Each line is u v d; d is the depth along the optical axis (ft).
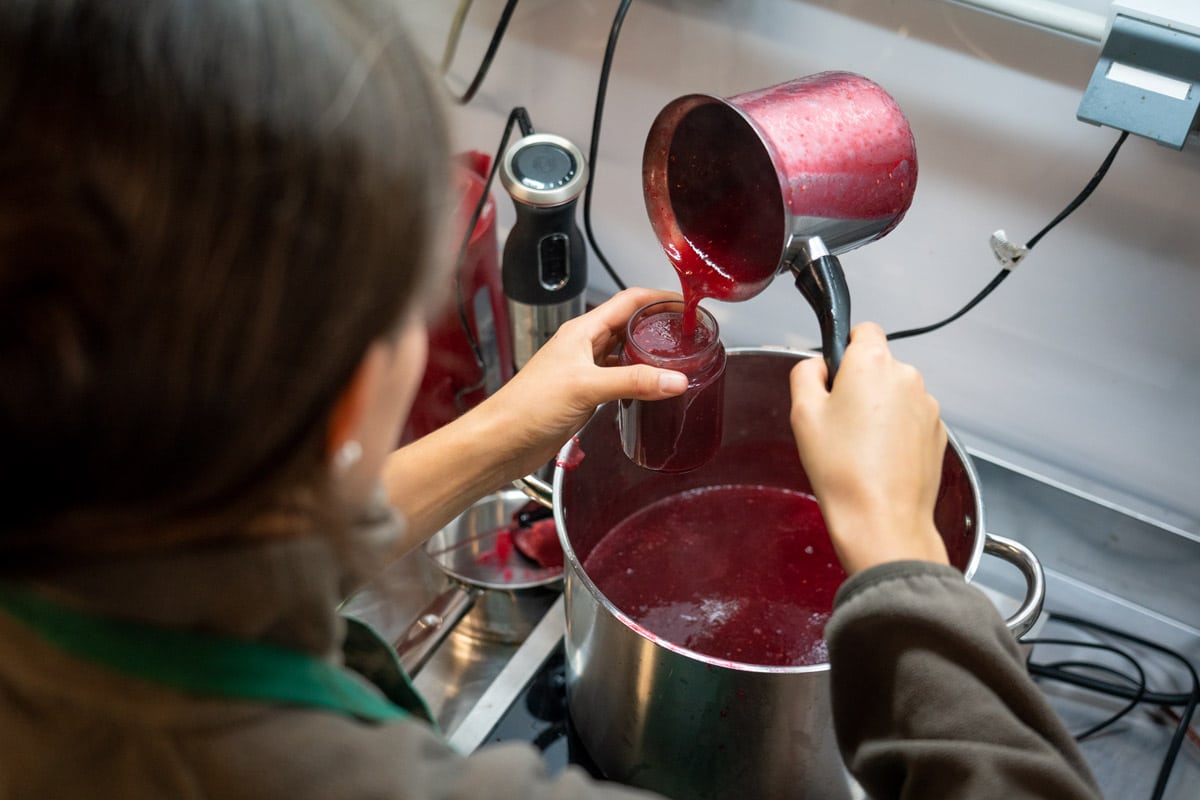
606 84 3.28
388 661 1.96
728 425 3.39
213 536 1.11
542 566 3.32
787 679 2.29
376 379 1.16
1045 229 2.90
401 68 1.07
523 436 2.56
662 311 2.72
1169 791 3.09
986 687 1.60
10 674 1.20
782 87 2.39
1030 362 3.28
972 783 1.54
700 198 2.51
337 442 1.15
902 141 2.34
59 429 0.98
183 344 0.97
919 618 1.62
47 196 0.94
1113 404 3.23
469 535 3.39
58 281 0.95
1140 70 2.49
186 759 1.18
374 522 1.35
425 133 1.07
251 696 1.20
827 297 2.21
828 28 2.97
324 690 1.28
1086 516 3.34
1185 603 3.34
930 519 1.83
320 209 0.99
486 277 3.46
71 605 1.13
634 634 2.37
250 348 0.99
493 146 3.84
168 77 0.94
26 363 0.96
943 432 1.96
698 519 3.55
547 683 3.12
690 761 2.59
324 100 0.98
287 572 1.17
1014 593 3.60
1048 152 2.85
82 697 1.16
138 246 0.94
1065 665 3.39
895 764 1.65
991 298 3.20
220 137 0.95
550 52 3.47
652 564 3.41
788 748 2.48
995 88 2.81
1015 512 3.47
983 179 2.98
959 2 2.65
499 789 1.31
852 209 2.29
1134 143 2.70
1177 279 2.87
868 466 1.79
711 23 3.14
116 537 1.08
